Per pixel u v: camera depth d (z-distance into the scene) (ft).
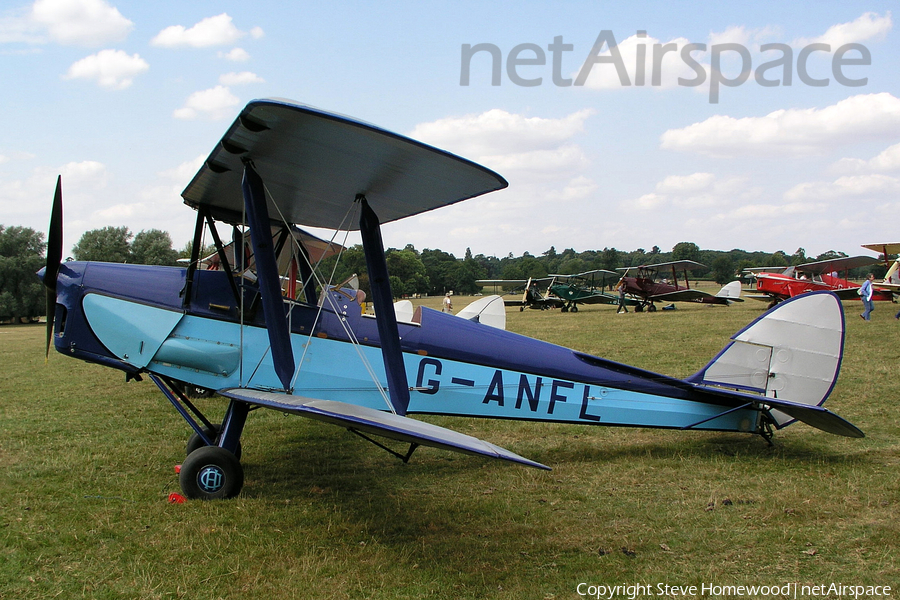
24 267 167.32
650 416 18.81
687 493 15.01
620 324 65.26
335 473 17.11
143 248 178.81
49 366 44.37
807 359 18.07
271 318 14.64
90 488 15.39
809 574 10.72
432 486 15.90
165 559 11.27
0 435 21.61
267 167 14.35
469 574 10.84
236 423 15.65
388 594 10.11
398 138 11.44
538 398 18.38
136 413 25.63
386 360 15.55
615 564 11.27
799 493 14.56
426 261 312.91
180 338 16.06
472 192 14.14
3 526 12.82
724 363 18.76
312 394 16.79
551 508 14.21
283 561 11.27
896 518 12.92
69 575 10.62
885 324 53.16
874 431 20.30
